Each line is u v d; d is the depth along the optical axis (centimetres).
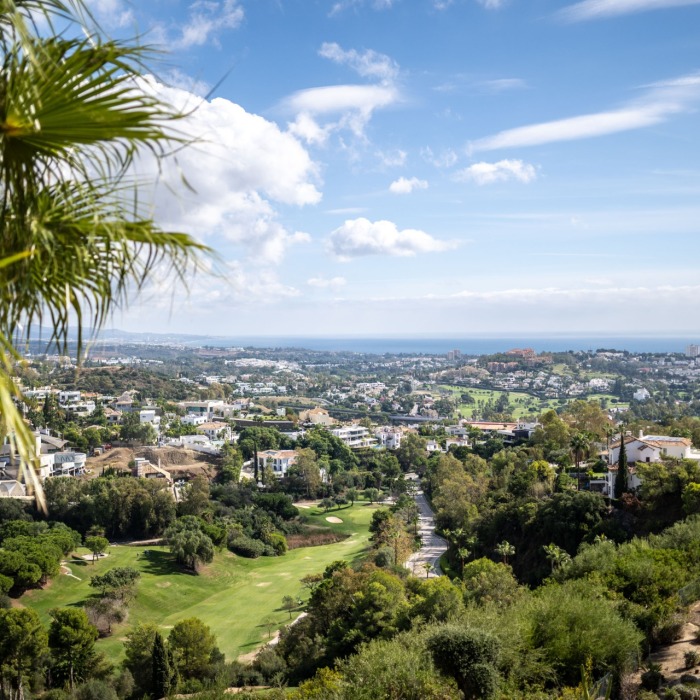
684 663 2077
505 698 1788
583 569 3325
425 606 3756
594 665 2041
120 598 5822
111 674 4275
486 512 7188
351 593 4706
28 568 5844
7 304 452
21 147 429
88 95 407
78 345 486
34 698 3925
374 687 1941
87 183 454
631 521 5834
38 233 428
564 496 6178
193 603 6462
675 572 2888
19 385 452
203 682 4047
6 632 4078
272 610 6178
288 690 3409
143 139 428
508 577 4297
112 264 488
